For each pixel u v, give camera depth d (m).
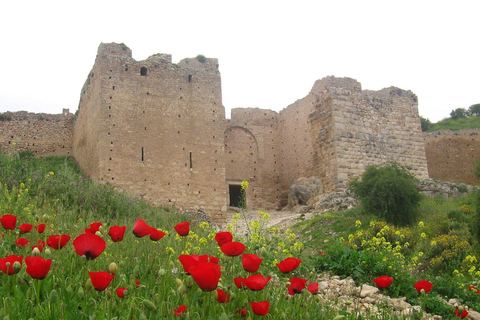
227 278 6.42
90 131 30.89
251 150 39.69
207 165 30.53
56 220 10.80
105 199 18.05
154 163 29.03
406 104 35.66
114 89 29.14
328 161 32.41
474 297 11.98
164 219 16.61
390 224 21.36
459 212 22.25
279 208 38.81
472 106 65.88
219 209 30.05
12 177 17.30
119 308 4.92
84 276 5.43
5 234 7.62
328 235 21.69
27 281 5.09
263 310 4.43
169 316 4.71
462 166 45.31
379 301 9.02
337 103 32.66
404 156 34.22
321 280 11.08
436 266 15.68
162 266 6.75
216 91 32.22
